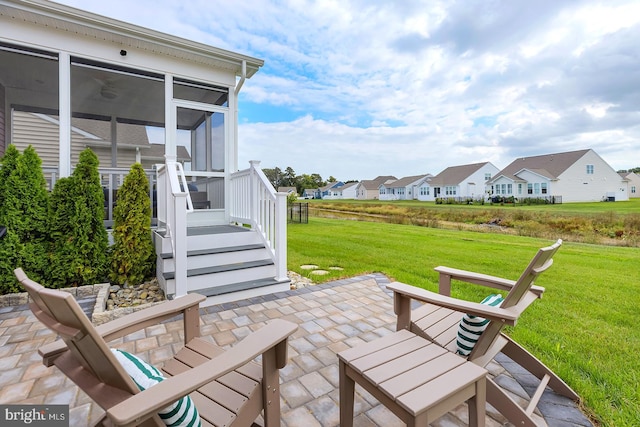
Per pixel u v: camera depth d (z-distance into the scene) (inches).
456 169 1369.3
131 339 101.2
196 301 70.5
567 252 278.4
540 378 77.5
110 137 232.8
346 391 58.7
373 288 161.6
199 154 211.6
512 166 1210.6
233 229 187.5
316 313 126.5
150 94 208.4
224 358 46.4
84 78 188.2
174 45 187.2
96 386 41.5
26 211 140.5
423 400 45.2
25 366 85.1
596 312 128.6
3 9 150.4
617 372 85.1
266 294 149.5
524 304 68.7
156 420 37.9
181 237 132.0
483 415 53.2
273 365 55.4
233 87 220.7
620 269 207.5
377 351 60.3
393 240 346.0
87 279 149.1
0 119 181.8
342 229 467.5
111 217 176.4
